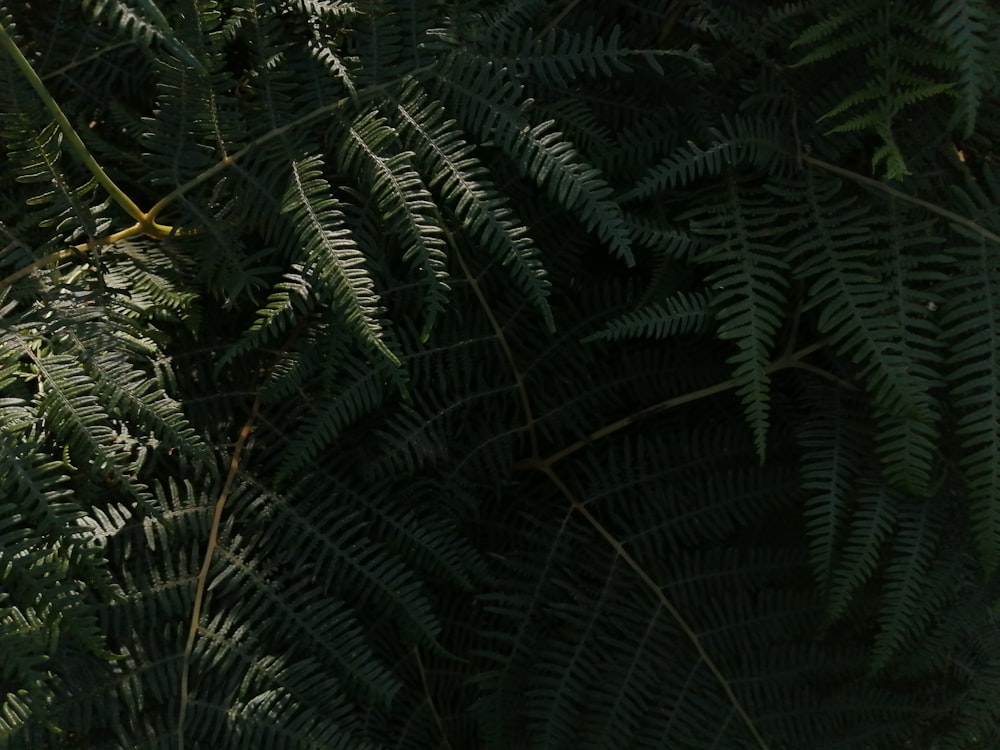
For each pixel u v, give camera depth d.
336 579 1.52
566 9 1.56
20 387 1.28
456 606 1.69
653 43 1.64
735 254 1.46
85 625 1.19
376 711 1.60
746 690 1.64
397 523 1.50
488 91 1.41
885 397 1.49
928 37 1.38
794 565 1.66
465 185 1.35
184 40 1.32
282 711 1.37
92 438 1.23
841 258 1.45
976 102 1.28
